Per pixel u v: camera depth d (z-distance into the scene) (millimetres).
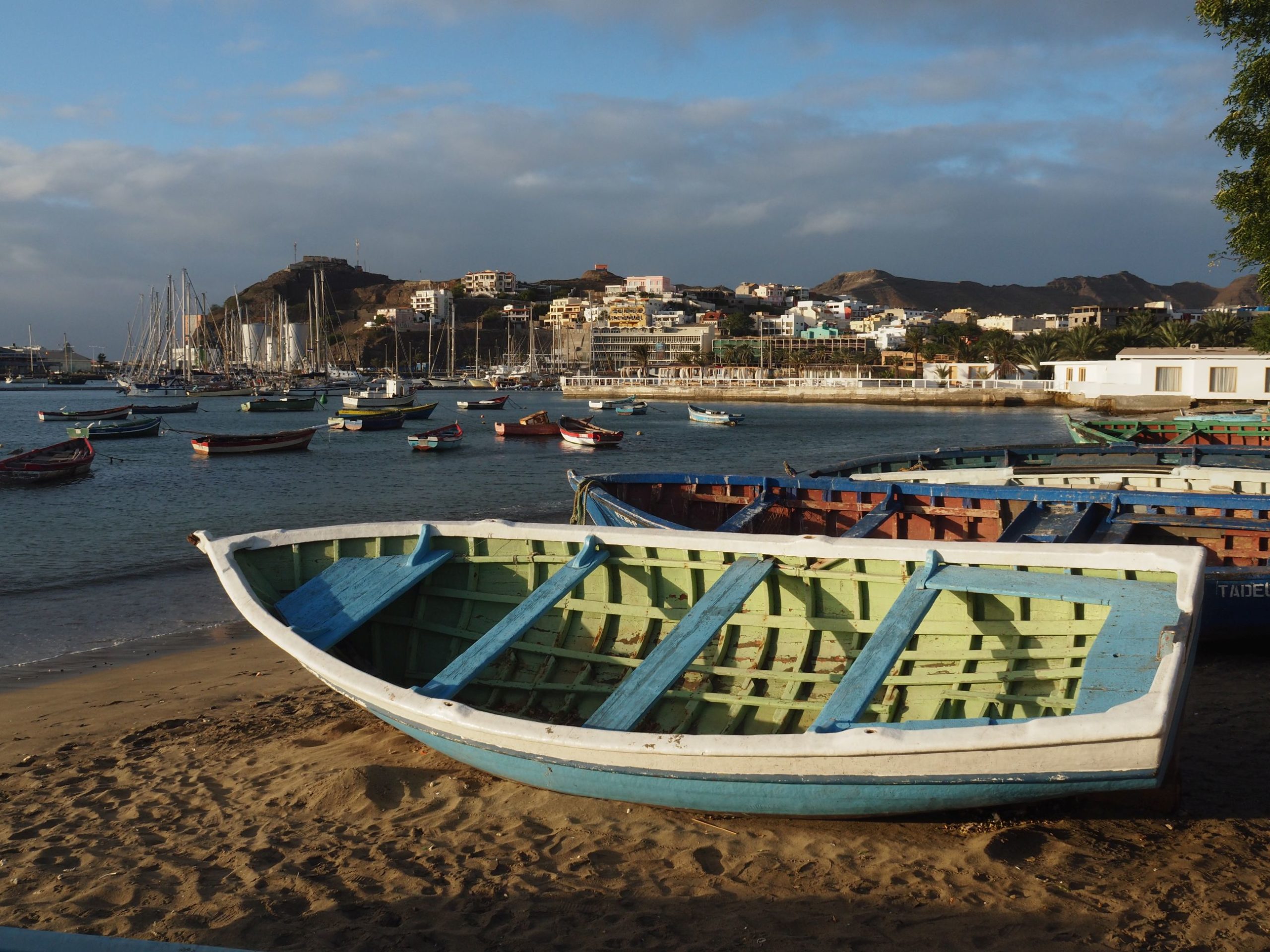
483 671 8273
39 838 6730
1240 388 61688
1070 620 6707
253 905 5531
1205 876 5453
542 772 6203
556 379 185625
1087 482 15359
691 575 7969
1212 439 28375
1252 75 15977
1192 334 114500
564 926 5234
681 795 5867
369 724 8969
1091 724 4758
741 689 7438
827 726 5406
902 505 12891
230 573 7859
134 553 21281
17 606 15992
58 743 9031
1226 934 4879
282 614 7824
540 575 8453
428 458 48688
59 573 18953
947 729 5094
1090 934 4922
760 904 5363
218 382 129375
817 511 13562
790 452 53406
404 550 8727
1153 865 5605
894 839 5996
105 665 12250
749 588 7133
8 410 101750
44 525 25953
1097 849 5809
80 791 7656
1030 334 135750
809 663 7523
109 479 38469
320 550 8688
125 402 109312
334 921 5352
